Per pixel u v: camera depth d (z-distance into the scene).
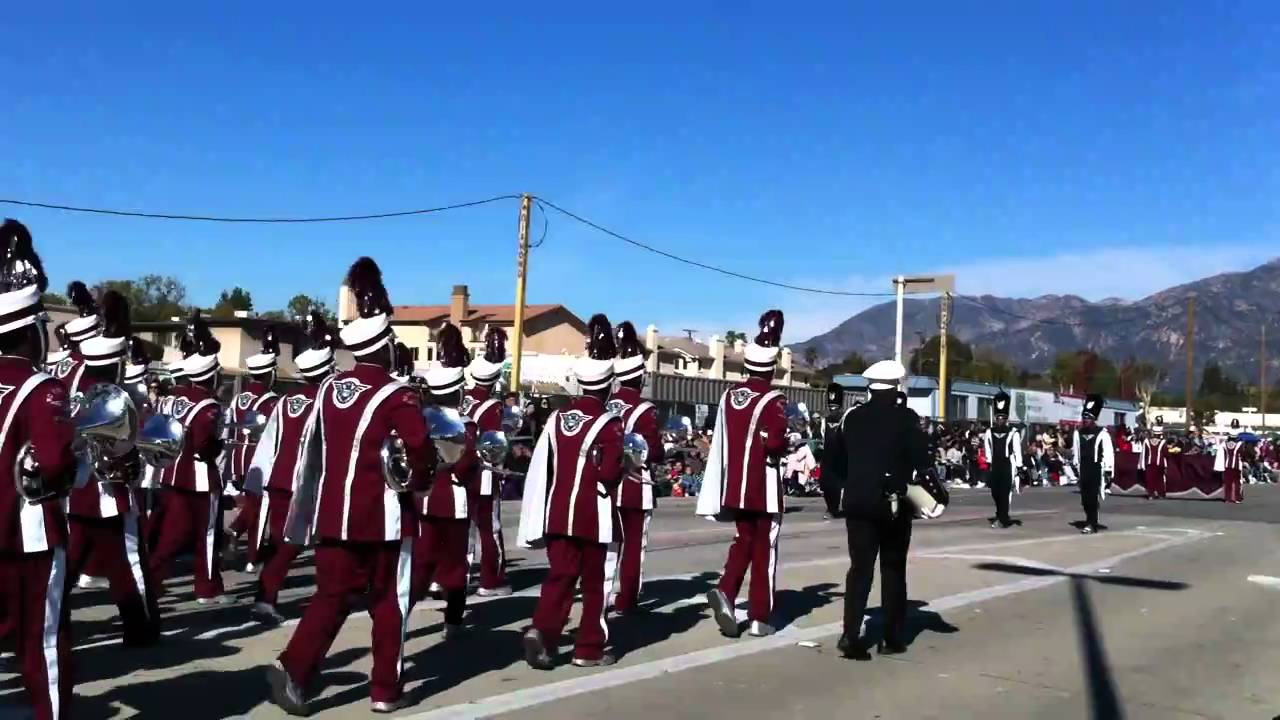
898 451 7.73
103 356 7.45
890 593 8.03
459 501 7.96
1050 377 97.44
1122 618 9.84
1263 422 85.06
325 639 5.91
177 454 6.99
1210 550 15.58
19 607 4.81
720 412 8.54
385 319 6.09
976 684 7.27
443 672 7.05
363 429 5.81
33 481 4.71
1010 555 14.19
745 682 7.09
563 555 7.18
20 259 4.91
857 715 6.44
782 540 15.90
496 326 9.98
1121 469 30.66
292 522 6.02
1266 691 7.34
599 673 7.18
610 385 7.39
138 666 6.98
